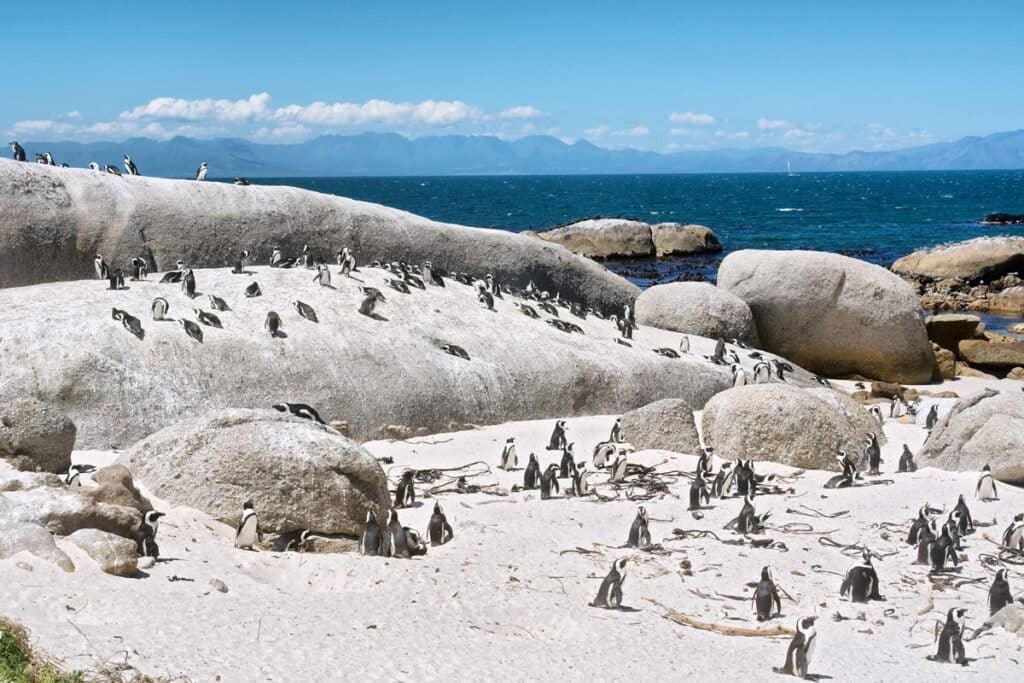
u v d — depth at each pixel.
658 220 103.62
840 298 31.94
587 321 28.48
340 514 14.57
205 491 14.64
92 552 11.81
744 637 12.38
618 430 22.00
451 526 16.08
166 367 20.80
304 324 22.70
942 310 47.72
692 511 17.34
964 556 15.38
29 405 16.81
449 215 110.00
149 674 9.19
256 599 12.02
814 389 23.19
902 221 100.50
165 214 27.19
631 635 12.15
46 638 9.59
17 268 24.92
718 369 27.02
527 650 11.40
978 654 12.07
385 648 10.88
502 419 23.72
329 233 29.30
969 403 21.62
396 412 22.41
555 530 16.14
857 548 15.66
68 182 26.58
